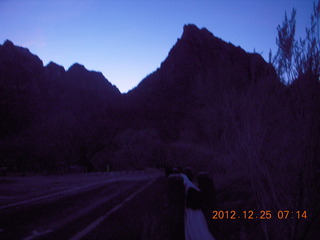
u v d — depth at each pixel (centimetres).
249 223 304
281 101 219
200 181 266
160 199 797
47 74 15362
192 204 229
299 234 209
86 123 5525
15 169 3891
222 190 452
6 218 601
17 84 10681
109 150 5694
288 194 211
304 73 201
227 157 379
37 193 1142
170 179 244
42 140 4350
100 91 17775
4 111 7369
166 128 7681
